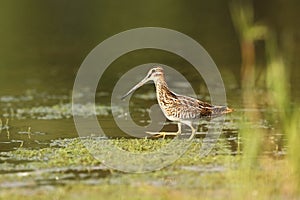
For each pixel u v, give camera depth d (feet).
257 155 51.11
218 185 45.03
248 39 89.20
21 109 68.95
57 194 43.45
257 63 86.74
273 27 102.58
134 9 118.21
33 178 46.57
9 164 49.57
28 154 52.03
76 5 119.96
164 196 43.19
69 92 77.20
